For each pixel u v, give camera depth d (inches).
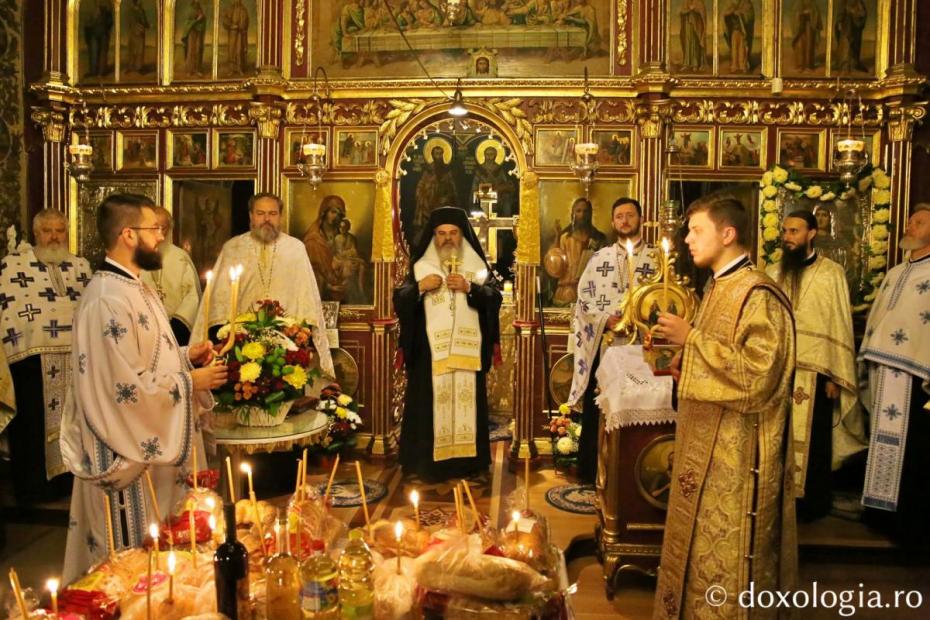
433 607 76.0
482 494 204.5
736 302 109.3
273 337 161.9
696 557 110.8
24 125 245.0
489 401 306.5
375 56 240.1
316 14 241.3
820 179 232.1
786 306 109.1
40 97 240.8
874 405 187.6
